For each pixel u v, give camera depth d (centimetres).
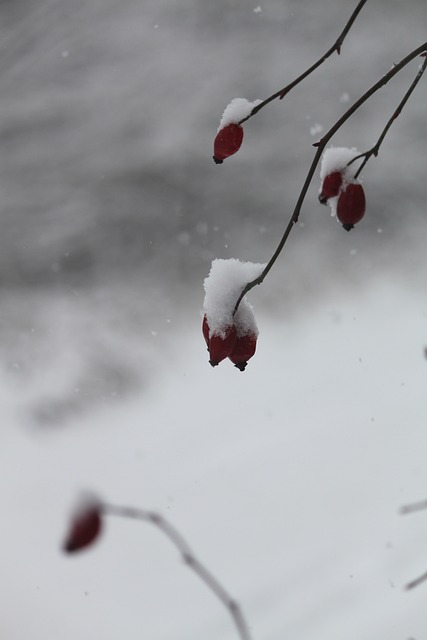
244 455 454
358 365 520
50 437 505
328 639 283
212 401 519
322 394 501
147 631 332
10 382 554
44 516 431
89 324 595
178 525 401
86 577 370
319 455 438
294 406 495
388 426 451
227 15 988
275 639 302
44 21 1053
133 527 401
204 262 650
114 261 658
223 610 334
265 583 341
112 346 566
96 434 504
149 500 427
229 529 391
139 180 751
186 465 455
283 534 378
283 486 417
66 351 572
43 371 555
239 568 360
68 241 690
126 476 457
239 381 533
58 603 356
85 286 640
